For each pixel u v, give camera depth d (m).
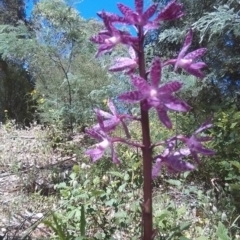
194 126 0.54
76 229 0.28
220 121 0.46
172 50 0.86
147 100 0.15
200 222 0.32
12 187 0.48
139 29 0.17
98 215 0.32
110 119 0.17
